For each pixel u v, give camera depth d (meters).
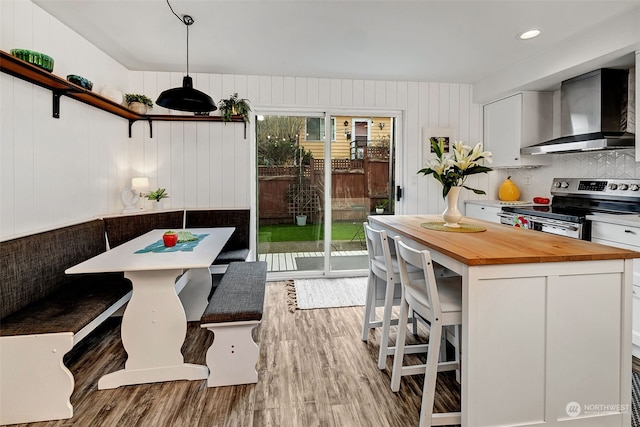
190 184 3.96
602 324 1.56
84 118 2.96
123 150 3.66
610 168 3.26
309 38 2.99
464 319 1.49
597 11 2.51
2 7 2.12
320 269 4.38
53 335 1.74
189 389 2.01
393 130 4.41
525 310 1.50
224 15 2.58
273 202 4.26
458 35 2.93
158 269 1.89
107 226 3.06
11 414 1.73
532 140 3.81
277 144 4.22
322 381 2.09
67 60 2.75
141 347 2.06
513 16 2.59
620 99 3.03
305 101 4.08
